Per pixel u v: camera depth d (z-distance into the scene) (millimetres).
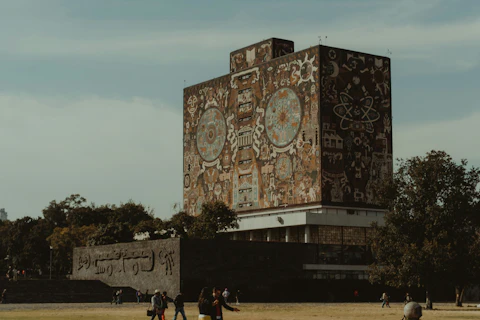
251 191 147750
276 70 144875
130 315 72062
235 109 153250
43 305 102438
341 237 132125
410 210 95000
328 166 135125
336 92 138000
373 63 143500
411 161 96750
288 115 141375
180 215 153125
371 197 139250
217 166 156500
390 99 144875
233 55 156875
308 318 67250
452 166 95062
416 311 35750
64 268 191625
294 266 124938
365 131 140625
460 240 92625
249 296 119562
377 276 95812
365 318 67438
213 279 117062
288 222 132500
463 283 94500
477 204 93812
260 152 146500
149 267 122562
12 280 120000
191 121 164500
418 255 89438
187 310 85250
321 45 137250
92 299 119500
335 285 127688
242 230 143125
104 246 137125
